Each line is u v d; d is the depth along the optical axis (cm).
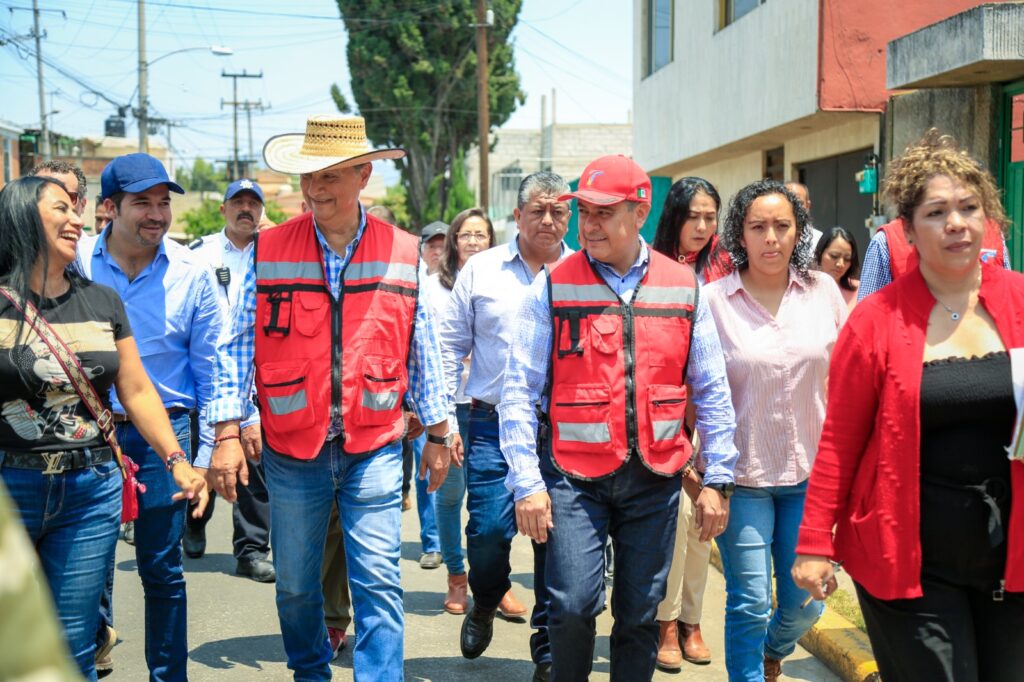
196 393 475
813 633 525
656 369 370
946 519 285
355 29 4178
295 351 391
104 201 468
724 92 1445
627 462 366
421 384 423
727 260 483
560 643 364
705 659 519
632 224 373
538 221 510
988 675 293
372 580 392
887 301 301
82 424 351
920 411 288
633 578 369
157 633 429
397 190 6394
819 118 1181
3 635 97
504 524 496
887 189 308
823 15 1106
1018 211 901
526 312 379
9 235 343
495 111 4334
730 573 409
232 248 705
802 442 410
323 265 397
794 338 410
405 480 863
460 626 577
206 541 773
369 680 386
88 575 354
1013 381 283
